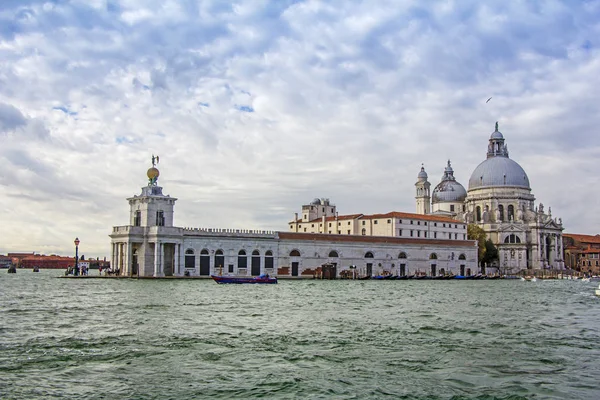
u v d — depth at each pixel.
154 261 135.12
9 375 30.81
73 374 31.20
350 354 36.75
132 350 37.00
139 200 140.25
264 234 152.50
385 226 190.50
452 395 28.14
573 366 33.97
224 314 56.00
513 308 68.00
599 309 68.06
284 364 33.84
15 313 55.69
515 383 30.25
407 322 52.03
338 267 164.75
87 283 113.12
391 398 27.64
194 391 28.42
